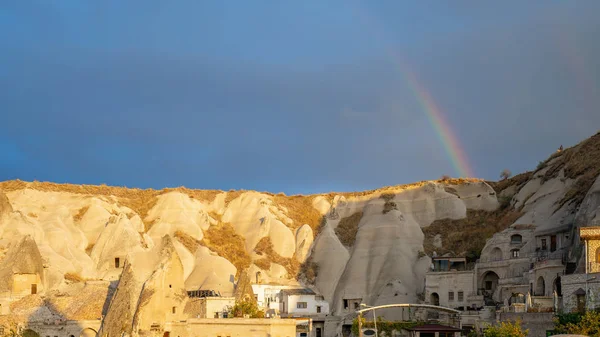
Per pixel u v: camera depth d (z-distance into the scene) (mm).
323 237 164750
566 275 95625
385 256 153875
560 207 128875
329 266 157000
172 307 115750
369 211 170250
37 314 118562
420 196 171375
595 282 91062
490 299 125250
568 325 85250
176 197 169000
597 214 105750
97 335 116000
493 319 108875
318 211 178000
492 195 166625
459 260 141875
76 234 149750
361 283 149625
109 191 172375
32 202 156250
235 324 105000
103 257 144625
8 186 161375
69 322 116375
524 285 115812
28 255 126188
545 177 150625
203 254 153750
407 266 149625
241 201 176625
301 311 137375
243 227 170125
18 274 124312
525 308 100312
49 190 163000
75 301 122375
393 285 144000
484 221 159625
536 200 142000
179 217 164125
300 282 156250
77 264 137875
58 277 130125
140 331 109938
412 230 160625
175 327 111500
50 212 154250
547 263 107938
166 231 160125
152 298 112438
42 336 116250
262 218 168875
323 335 135625
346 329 134625
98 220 154500
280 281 154000
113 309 114375
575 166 138250
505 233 130500
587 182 128375
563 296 95625
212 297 117750
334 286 154000
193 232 161750
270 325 102062
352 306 147625
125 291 114562
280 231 165125
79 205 158875
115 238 147000
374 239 158750
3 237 136000
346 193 182250
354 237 166000
